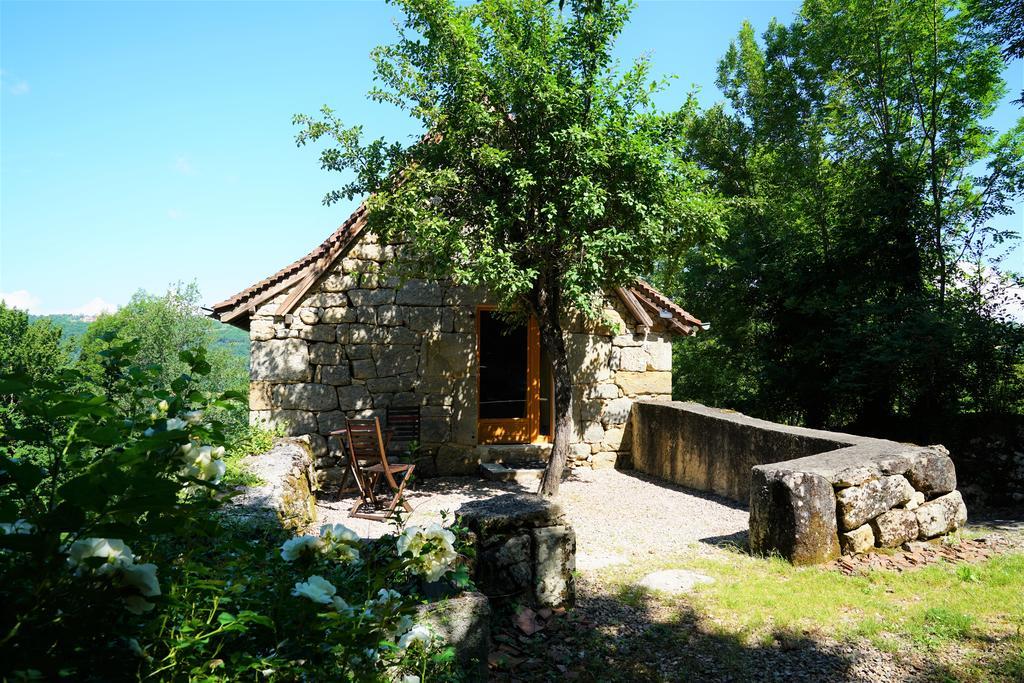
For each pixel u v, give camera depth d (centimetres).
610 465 1126
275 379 969
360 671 189
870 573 534
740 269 1639
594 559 608
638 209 780
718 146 2083
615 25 802
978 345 1066
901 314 1262
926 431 1139
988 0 1152
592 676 375
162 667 157
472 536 457
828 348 1439
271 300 976
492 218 812
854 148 1592
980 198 1347
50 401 162
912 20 1384
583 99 806
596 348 1130
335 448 981
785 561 568
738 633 429
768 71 2039
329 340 991
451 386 1046
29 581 146
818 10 1684
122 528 144
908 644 405
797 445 755
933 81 1395
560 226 811
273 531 435
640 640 423
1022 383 1048
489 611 326
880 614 452
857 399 1452
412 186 789
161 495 146
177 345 4369
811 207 1523
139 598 148
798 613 456
